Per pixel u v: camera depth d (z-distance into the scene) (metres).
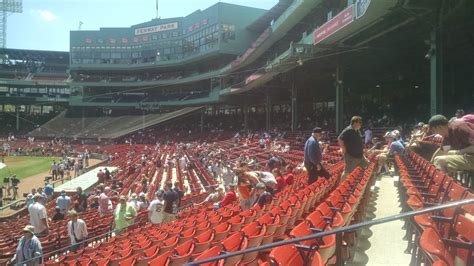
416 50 30.81
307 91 53.12
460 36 27.42
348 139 10.18
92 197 25.92
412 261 5.34
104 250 10.59
